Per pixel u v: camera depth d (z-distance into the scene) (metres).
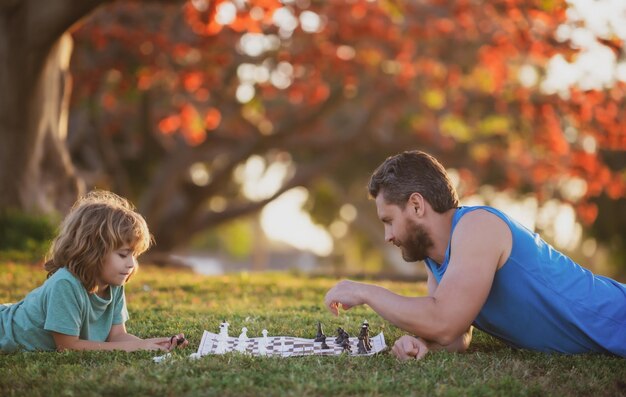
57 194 13.92
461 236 4.30
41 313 4.67
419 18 18.45
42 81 13.17
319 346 4.74
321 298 8.13
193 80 18.25
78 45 17.97
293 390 3.55
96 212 4.67
